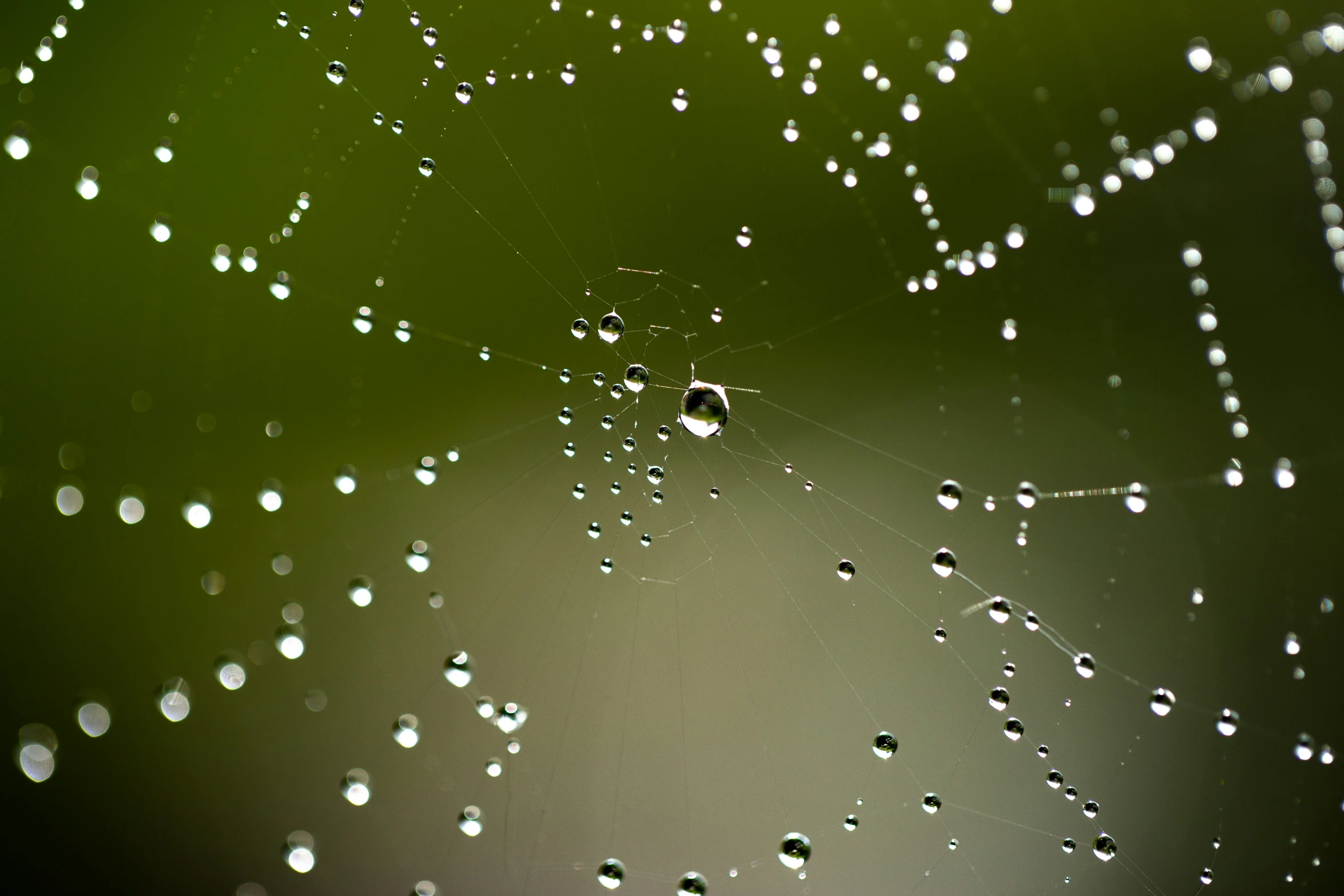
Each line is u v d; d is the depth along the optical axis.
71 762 0.22
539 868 0.22
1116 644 0.22
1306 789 0.22
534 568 0.22
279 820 0.22
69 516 0.22
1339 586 0.22
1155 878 0.22
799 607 0.22
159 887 0.22
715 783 0.22
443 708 0.22
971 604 0.22
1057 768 0.22
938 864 0.22
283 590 0.22
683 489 0.22
